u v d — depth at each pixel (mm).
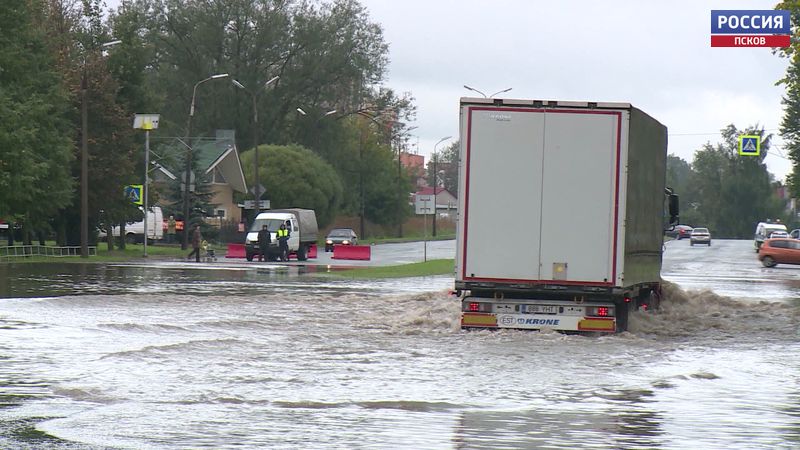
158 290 124062
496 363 64125
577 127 75688
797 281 174375
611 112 75438
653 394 53500
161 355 65688
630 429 43812
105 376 56500
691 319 96062
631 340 76438
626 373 61000
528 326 77625
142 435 40969
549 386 55500
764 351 74250
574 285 76062
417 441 40656
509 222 76438
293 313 96438
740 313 102750
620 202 75500
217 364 62031
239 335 78062
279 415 45844
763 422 45812
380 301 109875
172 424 43375
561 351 70250
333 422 44406
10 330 79250
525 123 76125
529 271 76375
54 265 188625
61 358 63656
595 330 76750
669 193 105250
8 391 51375
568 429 43594
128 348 68938
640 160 80375
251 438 40656
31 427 42438
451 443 40375
